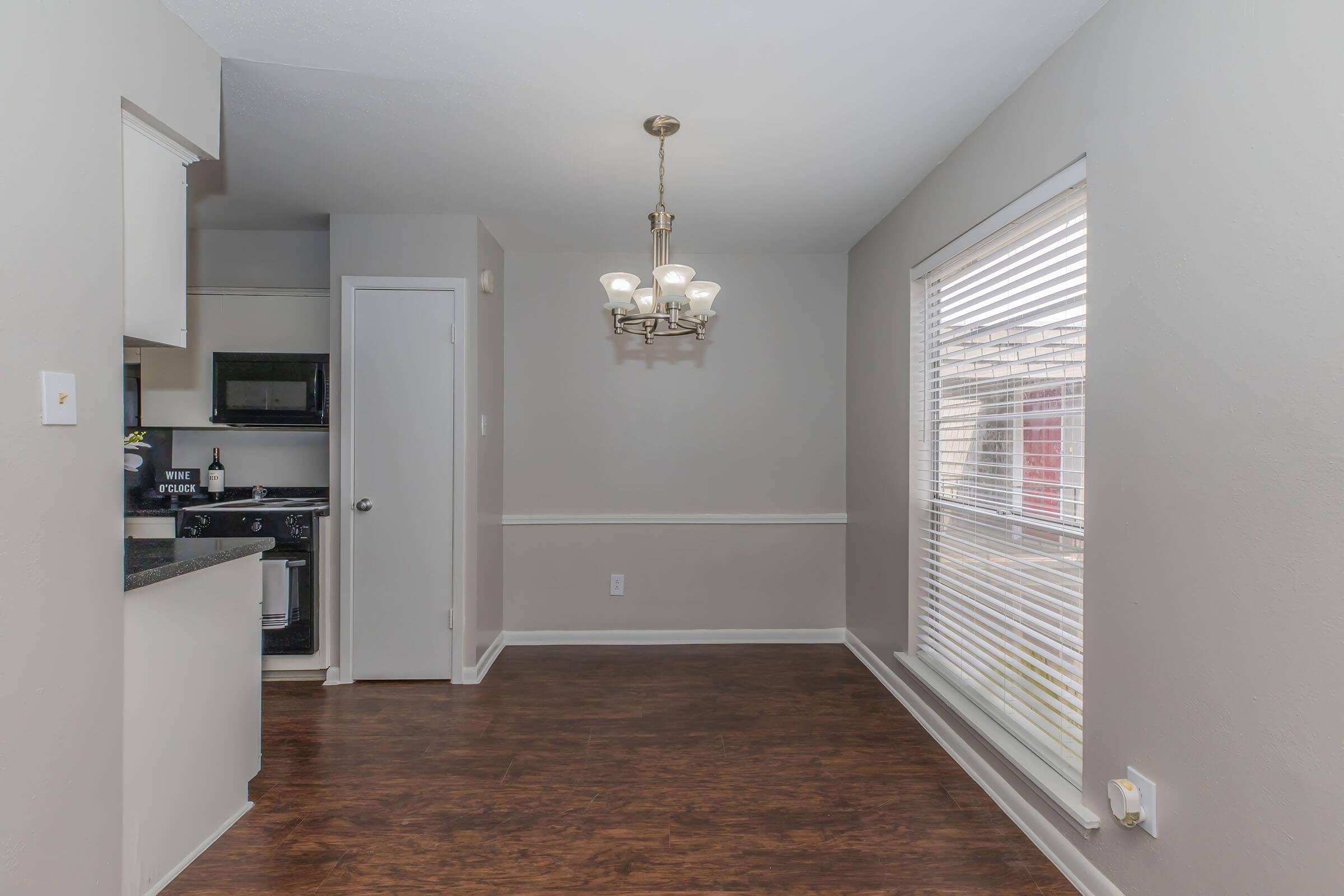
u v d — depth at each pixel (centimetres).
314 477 409
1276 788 135
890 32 196
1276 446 134
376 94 233
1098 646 189
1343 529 121
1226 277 146
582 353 429
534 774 259
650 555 432
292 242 386
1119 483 180
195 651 205
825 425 435
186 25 192
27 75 139
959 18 189
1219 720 148
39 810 144
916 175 304
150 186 184
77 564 154
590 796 243
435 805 237
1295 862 131
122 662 169
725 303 432
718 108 242
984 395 256
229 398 371
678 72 219
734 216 359
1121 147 177
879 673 369
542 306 427
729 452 434
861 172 300
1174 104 160
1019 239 236
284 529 356
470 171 301
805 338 433
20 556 139
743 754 277
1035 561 231
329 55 209
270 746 283
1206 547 152
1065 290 208
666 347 432
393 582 361
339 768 264
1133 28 173
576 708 326
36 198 142
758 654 411
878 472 372
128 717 178
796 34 198
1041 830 212
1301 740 129
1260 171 137
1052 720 222
